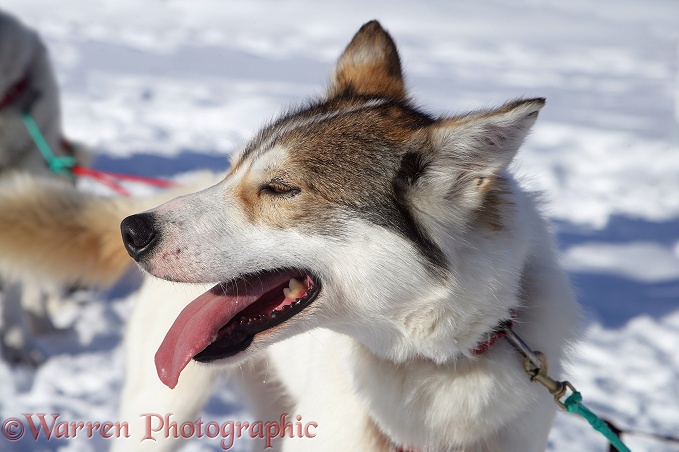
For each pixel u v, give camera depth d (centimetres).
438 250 197
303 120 219
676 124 881
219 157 735
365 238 200
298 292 211
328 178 204
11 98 385
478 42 1544
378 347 208
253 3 1742
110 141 754
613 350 422
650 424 354
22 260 284
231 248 204
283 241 204
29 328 400
